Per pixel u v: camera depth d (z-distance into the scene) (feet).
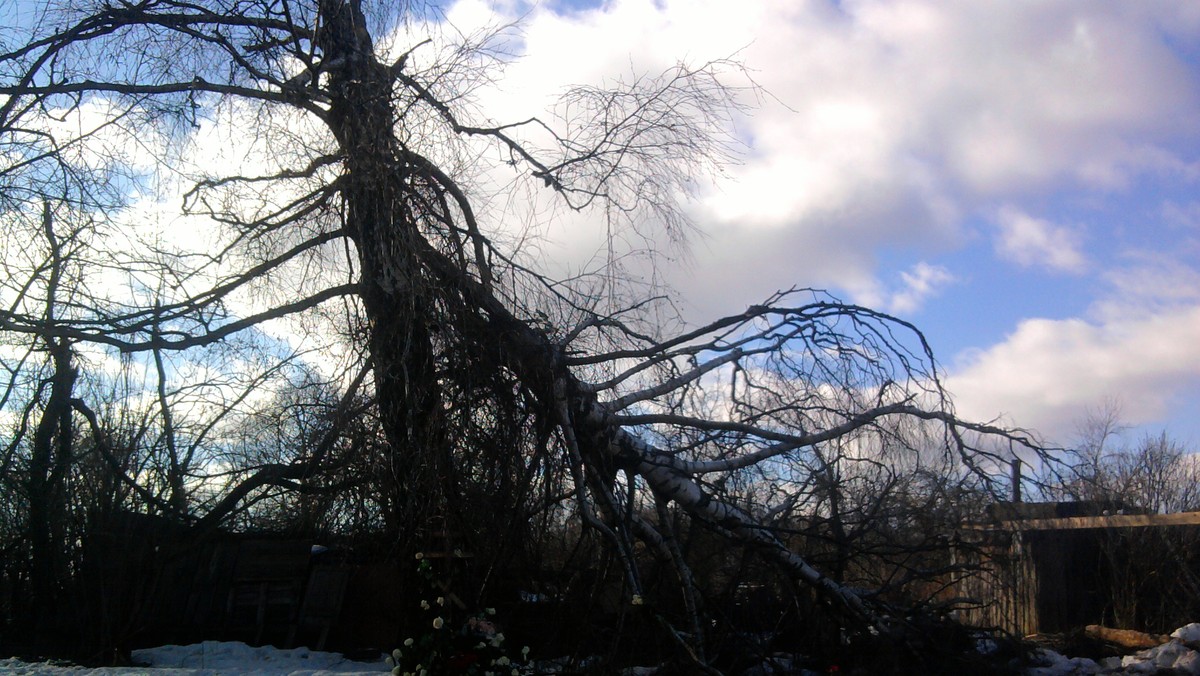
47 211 39.88
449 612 30.07
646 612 32.09
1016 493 38.81
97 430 49.26
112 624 45.34
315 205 34.83
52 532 47.26
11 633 46.75
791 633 37.91
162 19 36.40
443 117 34.63
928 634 37.09
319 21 35.35
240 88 35.17
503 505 31.55
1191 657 39.01
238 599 47.62
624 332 36.14
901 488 38.81
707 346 36.83
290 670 39.19
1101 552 55.16
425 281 32.04
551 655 32.78
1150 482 77.56
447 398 31.53
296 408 40.86
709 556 37.37
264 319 36.86
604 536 32.86
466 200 34.40
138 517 47.98
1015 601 49.96
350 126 33.58
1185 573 52.90
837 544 37.63
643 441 35.63
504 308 32.86
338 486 37.24
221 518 48.29
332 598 47.16
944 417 38.27
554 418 32.63
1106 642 45.62
